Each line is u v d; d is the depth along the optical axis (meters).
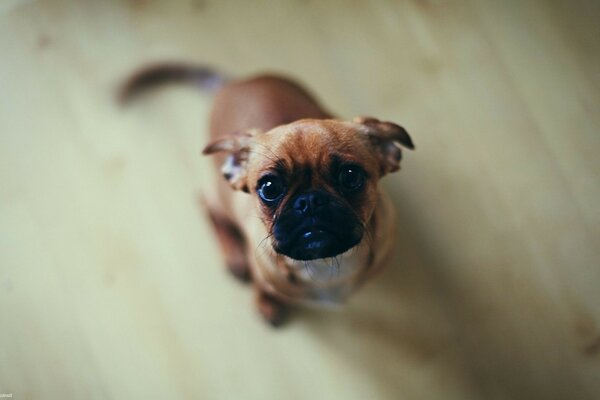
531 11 0.58
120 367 0.54
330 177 0.39
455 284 0.53
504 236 0.54
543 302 0.52
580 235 0.53
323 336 0.53
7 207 0.58
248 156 0.41
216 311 0.54
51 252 0.56
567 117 0.55
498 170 0.55
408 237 0.54
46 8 0.61
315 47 0.59
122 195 0.57
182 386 0.53
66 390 0.53
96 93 0.59
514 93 0.56
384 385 0.52
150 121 0.58
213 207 0.52
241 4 0.60
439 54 0.58
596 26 0.57
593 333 0.51
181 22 0.60
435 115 0.56
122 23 0.61
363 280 0.48
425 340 0.52
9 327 0.55
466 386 0.51
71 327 0.55
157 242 0.56
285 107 0.46
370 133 0.41
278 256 0.43
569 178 0.54
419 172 0.56
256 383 0.52
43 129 0.59
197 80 0.57
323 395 0.52
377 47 0.58
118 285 0.55
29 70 0.61
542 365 0.51
